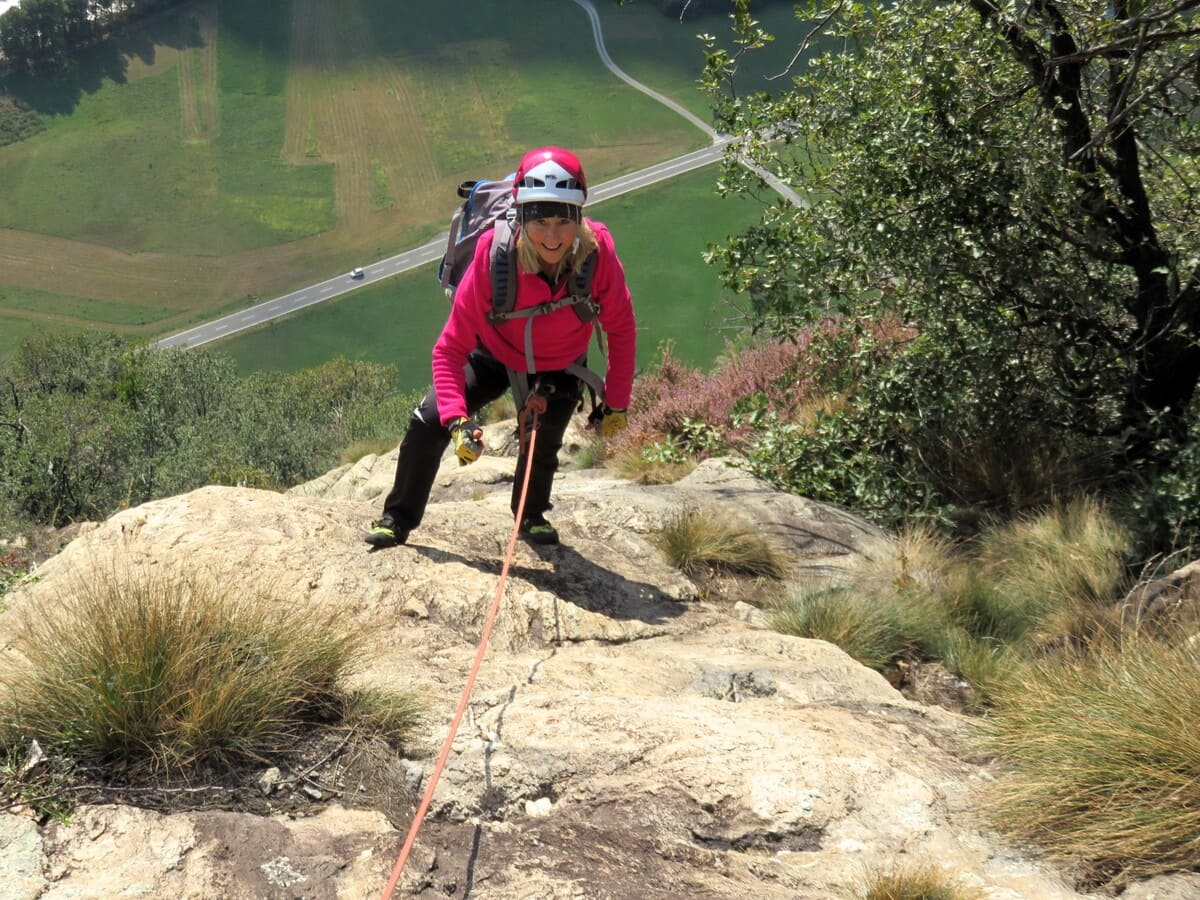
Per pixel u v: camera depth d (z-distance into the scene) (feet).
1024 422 24.23
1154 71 21.40
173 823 7.77
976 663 15.15
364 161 533.14
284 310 434.30
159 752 8.46
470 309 12.89
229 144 546.67
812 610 15.85
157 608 8.98
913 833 8.88
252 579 12.09
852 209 23.03
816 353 25.96
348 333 415.64
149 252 477.77
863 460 23.54
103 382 147.02
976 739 10.88
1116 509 20.45
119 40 611.47
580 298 12.63
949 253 22.35
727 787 9.20
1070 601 17.11
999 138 22.56
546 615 13.29
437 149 537.24
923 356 23.95
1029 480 22.08
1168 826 8.36
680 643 13.82
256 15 642.22
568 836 8.61
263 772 8.75
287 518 13.87
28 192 512.22
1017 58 21.61
